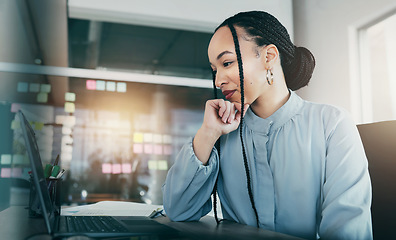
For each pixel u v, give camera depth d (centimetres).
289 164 90
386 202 112
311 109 95
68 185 626
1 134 151
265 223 91
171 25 292
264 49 90
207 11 289
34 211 98
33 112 297
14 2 232
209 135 92
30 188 100
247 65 89
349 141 86
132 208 125
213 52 92
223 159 100
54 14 241
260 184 94
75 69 273
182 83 268
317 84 261
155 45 855
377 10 217
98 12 273
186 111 713
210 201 102
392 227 110
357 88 235
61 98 352
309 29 273
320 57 261
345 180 81
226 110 90
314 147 90
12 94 262
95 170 654
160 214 108
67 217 96
